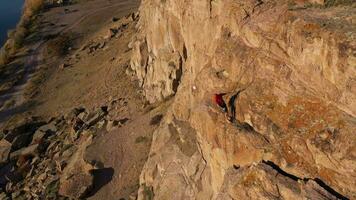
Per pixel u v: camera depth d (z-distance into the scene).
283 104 26.47
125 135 53.28
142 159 48.75
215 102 29.69
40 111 78.62
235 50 31.44
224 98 29.72
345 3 27.77
